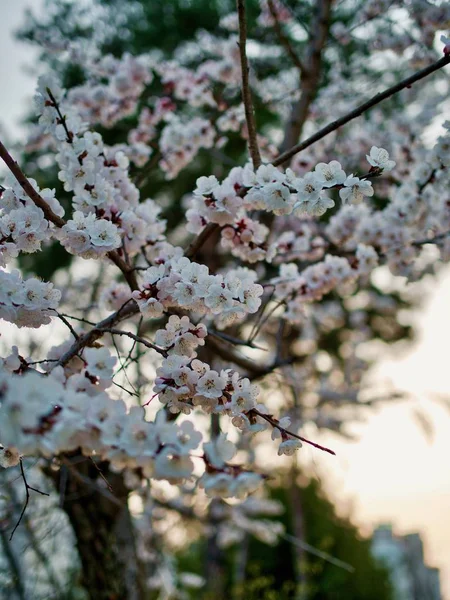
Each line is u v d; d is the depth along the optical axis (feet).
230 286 6.68
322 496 40.14
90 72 15.07
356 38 13.69
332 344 27.20
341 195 6.82
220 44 16.94
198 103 14.67
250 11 16.70
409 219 10.77
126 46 18.57
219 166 21.11
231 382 6.64
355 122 16.71
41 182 18.04
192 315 10.66
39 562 13.85
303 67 13.87
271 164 7.60
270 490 38.19
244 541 26.55
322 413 19.43
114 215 8.35
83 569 13.04
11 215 7.04
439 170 10.03
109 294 9.45
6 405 4.12
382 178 14.20
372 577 41.19
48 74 8.05
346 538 40.29
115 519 13.15
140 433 4.62
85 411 4.52
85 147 8.12
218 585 28.66
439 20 11.37
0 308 6.35
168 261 7.22
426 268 16.66
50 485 14.07
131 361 7.94
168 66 14.85
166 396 6.55
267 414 6.67
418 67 12.67
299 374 18.92
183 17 18.78
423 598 47.83
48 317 6.81
